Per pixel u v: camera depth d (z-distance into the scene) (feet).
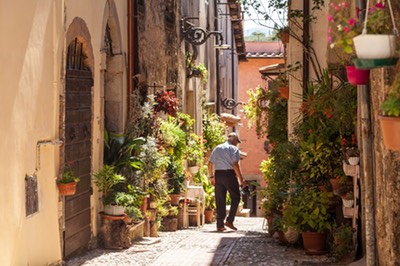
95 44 40.75
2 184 27.09
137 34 49.32
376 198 25.04
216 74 101.71
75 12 36.73
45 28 31.76
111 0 44.11
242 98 147.74
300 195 37.27
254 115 70.28
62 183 33.91
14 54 28.14
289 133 50.96
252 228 63.36
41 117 31.50
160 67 57.93
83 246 38.75
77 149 37.93
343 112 35.17
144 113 48.83
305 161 38.40
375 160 24.95
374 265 25.17
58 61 33.65
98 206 41.09
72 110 37.17
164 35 59.57
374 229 25.46
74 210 37.19
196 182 70.18
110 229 41.09
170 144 54.85
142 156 46.03
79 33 37.42
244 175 142.31
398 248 23.06
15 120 28.40
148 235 47.60
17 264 28.63
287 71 48.21
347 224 35.17
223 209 55.47
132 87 48.32
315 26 45.14
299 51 48.75
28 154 29.94
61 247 34.58
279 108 58.34
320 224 36.60
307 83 44.29
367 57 18.19
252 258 37.22
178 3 66.28
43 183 31.91
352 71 21.94
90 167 40.22
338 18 19.08
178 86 66.18
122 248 40.96
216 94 101.91
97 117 41.34
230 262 36.22
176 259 37.55
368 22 18.52
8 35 27.50
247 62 147.43
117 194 41.27
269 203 45.68
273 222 42.32
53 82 32.99
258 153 142.61
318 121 38.81
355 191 33.42
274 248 40.78
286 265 34.45
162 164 48.91
